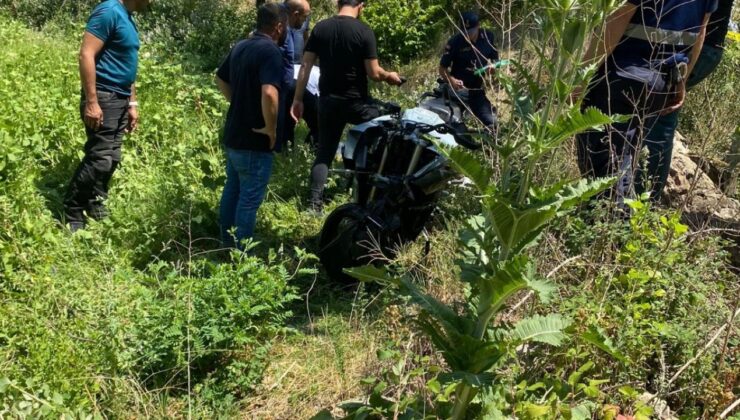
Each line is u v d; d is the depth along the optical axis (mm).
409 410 3207
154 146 7594
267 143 5406
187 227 6020
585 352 3541
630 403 3617
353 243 5273
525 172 2738
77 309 4469
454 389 3076
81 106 5836
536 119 2670
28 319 4305
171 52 11883
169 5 13773
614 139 4871
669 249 4285
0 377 3680
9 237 5055
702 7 4805
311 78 7910
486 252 2861
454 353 2939
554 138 2643
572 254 4566
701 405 3787
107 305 4383
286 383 4340
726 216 5594
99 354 4074
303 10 8125
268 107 5211
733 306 4262
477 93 7594
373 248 5199
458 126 5289
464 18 7711
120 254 5555
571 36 2600
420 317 3025
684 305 4117
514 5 10188
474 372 2900
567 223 4645
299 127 9023
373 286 5406
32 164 6309
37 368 3914
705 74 5473
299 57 8336
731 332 4070
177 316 4246
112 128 5906
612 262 4395
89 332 4199
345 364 4426
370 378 3420
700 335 3986
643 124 4773
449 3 13055
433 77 11352
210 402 4121
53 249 5215
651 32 4703
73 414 3703
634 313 3838
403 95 9859
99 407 3891
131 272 5113
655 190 5281
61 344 4043
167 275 4641
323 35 6484
